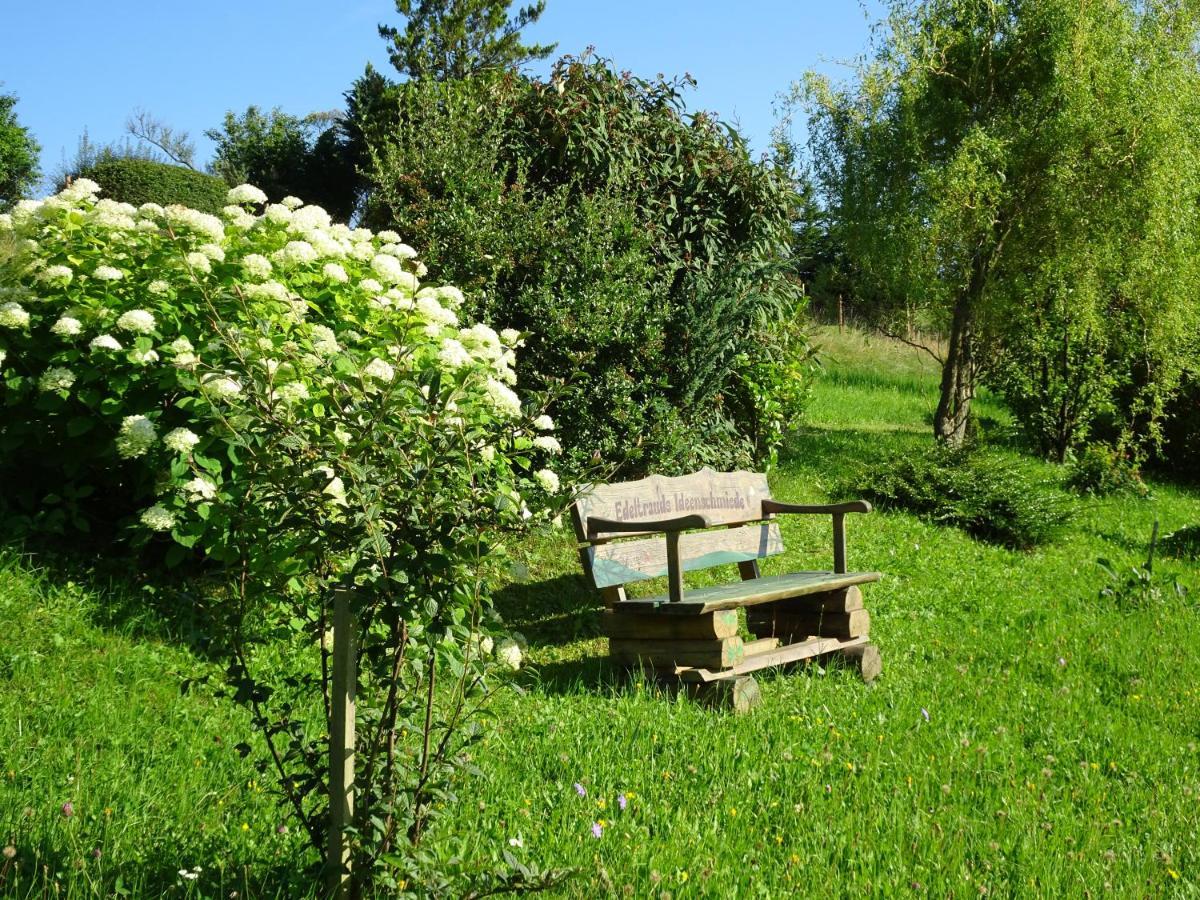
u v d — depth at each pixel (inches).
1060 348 669.9
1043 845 156.5
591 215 352.5
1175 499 637.3
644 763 179.3
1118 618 324.2
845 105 603.2
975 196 547.8
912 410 806.5
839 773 181.0
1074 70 563.2
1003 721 221.5
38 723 174.6
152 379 224.2
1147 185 550.0
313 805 132.1
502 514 112.1
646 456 355.6
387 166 364.8
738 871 140.3
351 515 108.1
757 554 291.7
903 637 294.2
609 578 241.3
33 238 245.0
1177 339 618.2
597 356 353.7
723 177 407.2
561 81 382.9
